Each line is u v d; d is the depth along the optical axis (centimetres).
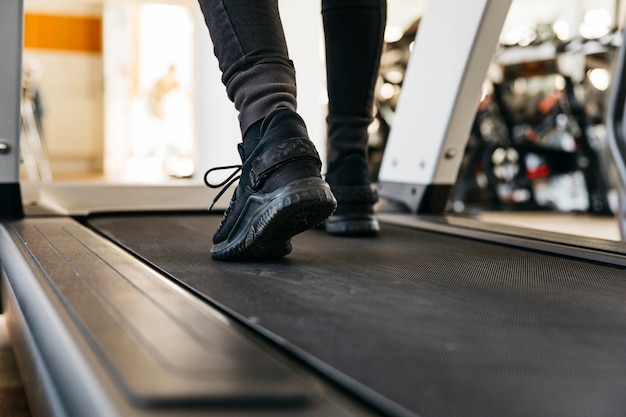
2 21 178
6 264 127
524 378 58
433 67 221
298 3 319
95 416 49
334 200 111
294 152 109
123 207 215
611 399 54
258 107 113
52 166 1005
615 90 176
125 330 64
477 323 76
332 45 150
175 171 943
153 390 48
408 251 136
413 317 78
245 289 93
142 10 950
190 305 76
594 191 547
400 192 225
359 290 94
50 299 81
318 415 47
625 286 101
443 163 217
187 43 943
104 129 1000
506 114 561
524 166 570
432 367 60
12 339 113
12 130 181
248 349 59
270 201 110
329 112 158
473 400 53
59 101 995
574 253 130
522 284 102
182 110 951
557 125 566
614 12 563
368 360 61
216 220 201
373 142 608
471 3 208
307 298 87
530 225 464
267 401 48
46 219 184
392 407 51
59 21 977
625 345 69
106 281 90
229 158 335
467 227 177
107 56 970
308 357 62
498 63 579
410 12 767
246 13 112
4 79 178
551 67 591
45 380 67
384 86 598
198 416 46
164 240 151
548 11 667
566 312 83
